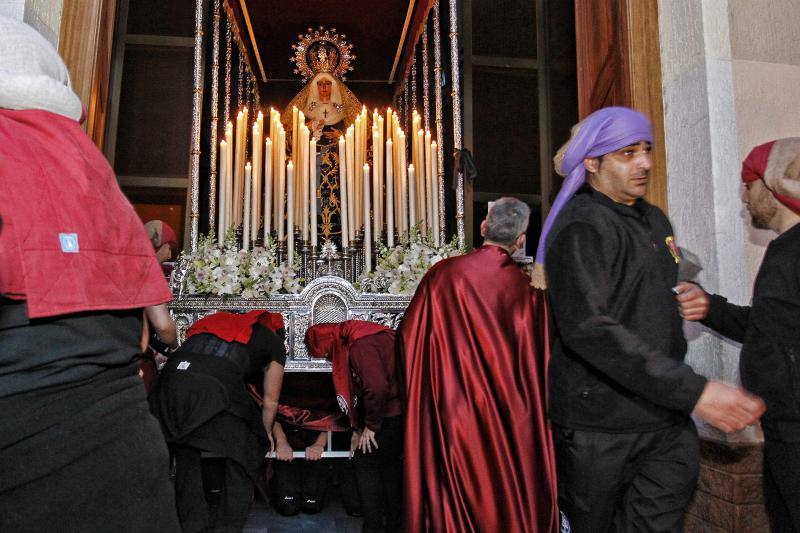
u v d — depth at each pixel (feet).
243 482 8.28
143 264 3.77
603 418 4.81
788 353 4.90
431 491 6.20
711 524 7.29
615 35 9.11
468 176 14.30
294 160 14.21
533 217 17.60
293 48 21.52
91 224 3.44
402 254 12.58
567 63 17.93
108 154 16.39
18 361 3.08
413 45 19.94
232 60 20.72
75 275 3.28
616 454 4.81
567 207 5.26
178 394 7.98
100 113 9.13
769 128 7.95
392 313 12.01
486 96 17.83
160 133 16.85
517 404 6.16
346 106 20.29
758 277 5.28
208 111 17.48
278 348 9.12
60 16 8.39
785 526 5.06
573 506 5.03
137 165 16.65
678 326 5.02
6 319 3.12
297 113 14.38
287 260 12.82
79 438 3.19
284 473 11.39
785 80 8.09
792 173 5.40
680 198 8.19
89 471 3.19
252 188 13.52
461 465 6.06
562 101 17.83
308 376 11.87
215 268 11.51
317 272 13.16
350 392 9.49
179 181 16.74
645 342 4.75
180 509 7.97
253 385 10.71
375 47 22.34
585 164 5.48
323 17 20.63
